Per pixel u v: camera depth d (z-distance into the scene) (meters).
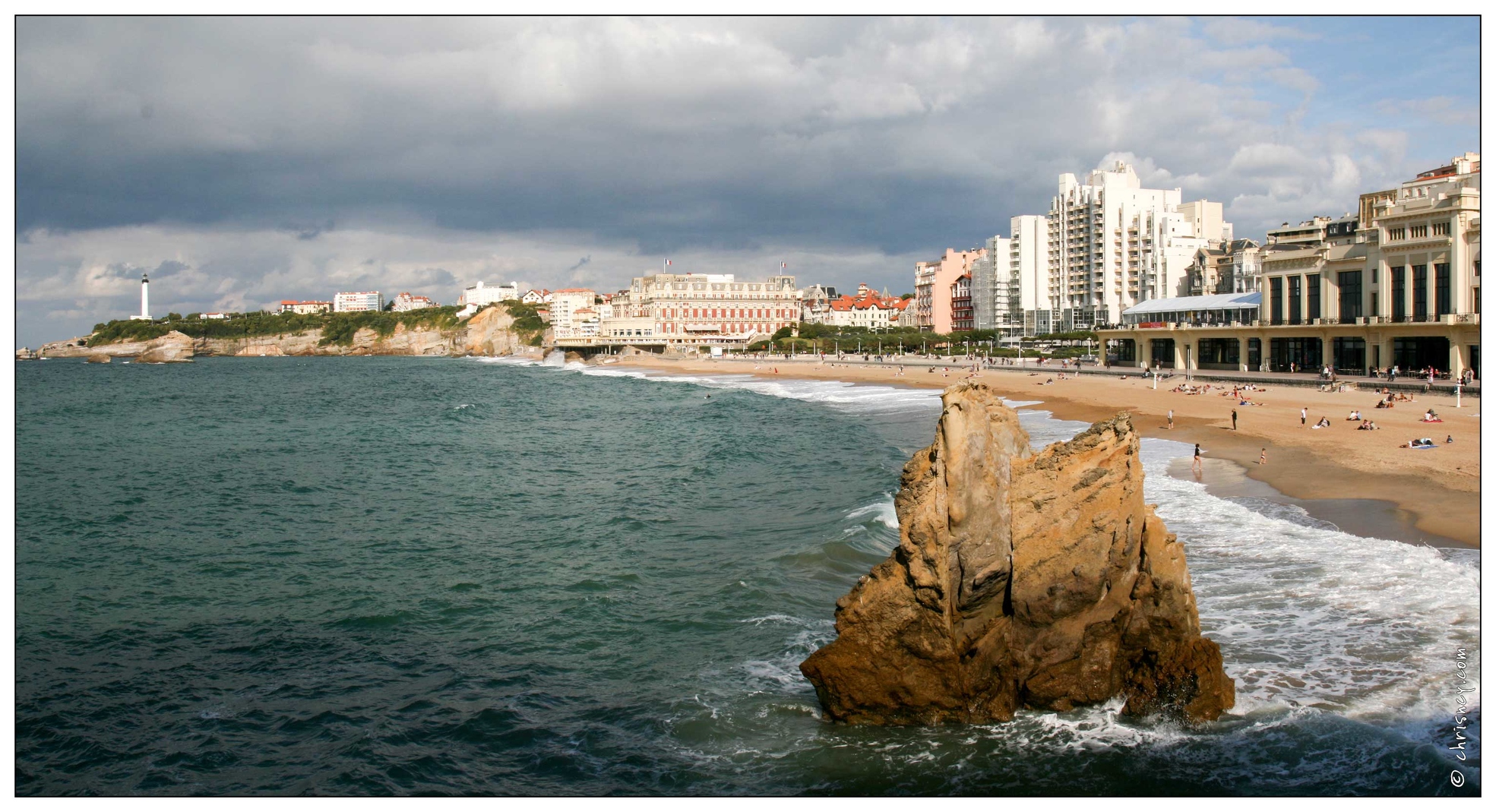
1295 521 33.66
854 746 18.39
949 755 17.80
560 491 47.41
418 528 38.91
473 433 78.56
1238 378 94.38
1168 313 132.00
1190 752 17.47
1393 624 22.97
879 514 36.72
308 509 43.50
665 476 51.34
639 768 18.09
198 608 28.09
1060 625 19.17
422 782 17.84
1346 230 117.44
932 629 18.44
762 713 20.11
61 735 19.94
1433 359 86.00
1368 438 52.75
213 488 49.53
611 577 30.48
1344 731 17.89
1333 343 96.81
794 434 71.25
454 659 23.89
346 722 20.45
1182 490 40.47
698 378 170.50
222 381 181.88
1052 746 17.92
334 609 27.89
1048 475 19.14
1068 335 187.88
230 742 19.62
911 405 96.12
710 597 27.88
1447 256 84.56
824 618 25.92
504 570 31.84
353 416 97.88
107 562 33.56
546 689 21.89
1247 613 24.11
